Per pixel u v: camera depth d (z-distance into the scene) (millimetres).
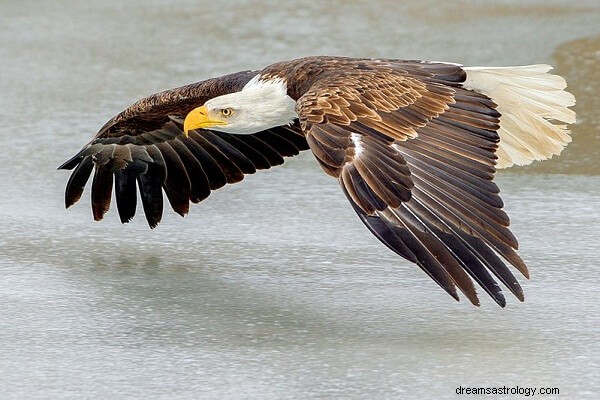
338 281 12070
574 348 10398
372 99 10047
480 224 9320
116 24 21984
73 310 11469
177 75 19078
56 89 18578
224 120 11547
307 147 12688
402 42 20438
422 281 12023
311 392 9695
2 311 11445
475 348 10422
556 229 13359
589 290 11695
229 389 9781
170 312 11375
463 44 20250
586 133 16328
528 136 11570
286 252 12906
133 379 10008
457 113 10109
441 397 9578
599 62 19094
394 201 9359
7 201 14539
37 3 23500
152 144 12750
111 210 14227
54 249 13117
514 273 12141
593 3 22672
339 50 20062
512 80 11383
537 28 21094
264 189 14883
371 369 10055
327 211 14164
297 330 10875
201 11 22656
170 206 14305
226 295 11773
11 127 17000
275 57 19812
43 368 10234
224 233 13516
